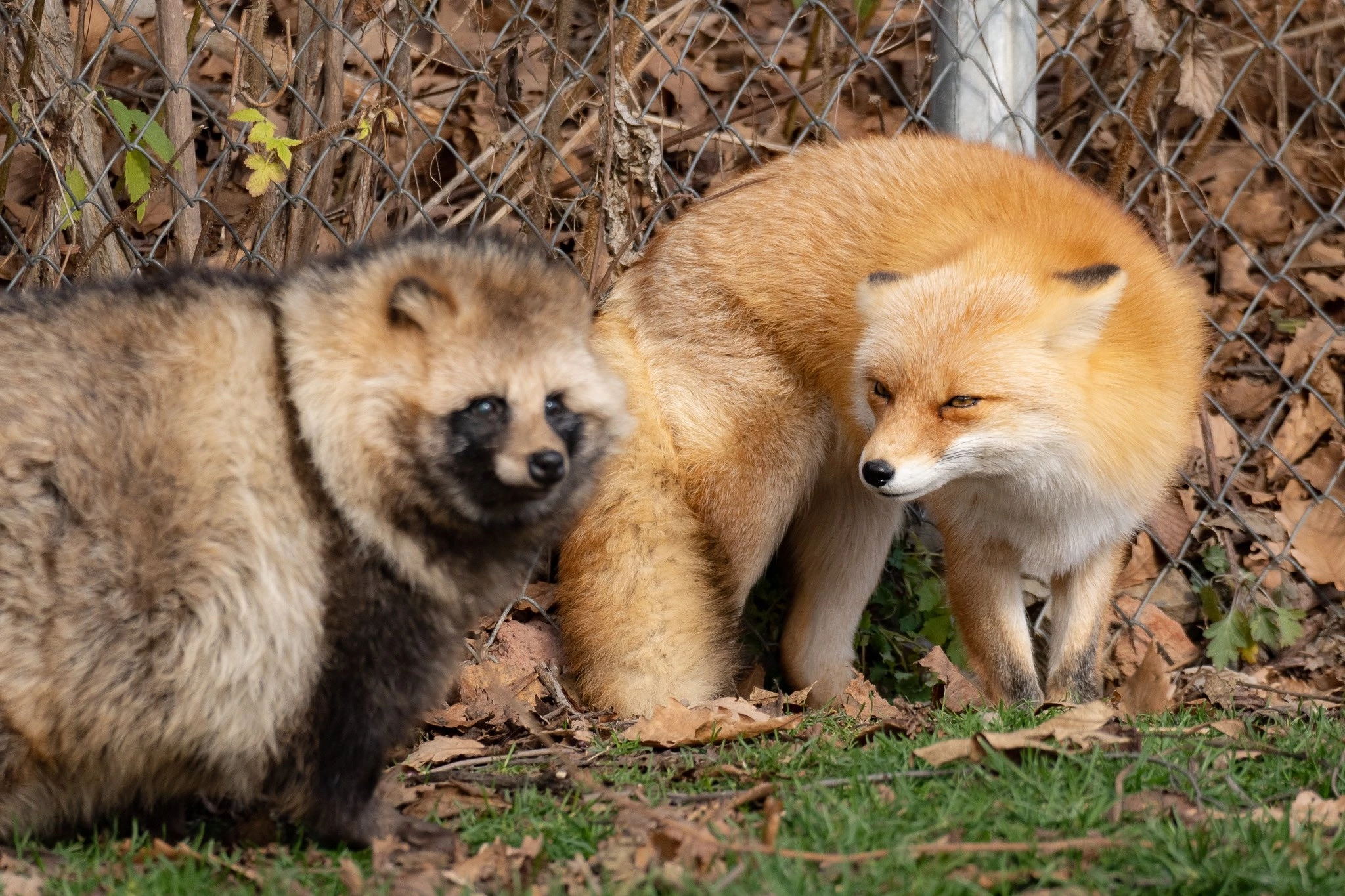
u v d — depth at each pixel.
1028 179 9.43
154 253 9.38
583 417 6.59
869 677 10.62
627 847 5.87
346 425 5.92
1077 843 5.45
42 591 5.58
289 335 6.00
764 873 5.24
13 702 5.61
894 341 8.42
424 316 5.99
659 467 9.35
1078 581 9.27
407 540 6.12
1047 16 12.64
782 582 11.04
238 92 9.27
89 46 10.95
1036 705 8.62
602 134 9.48
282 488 5.87
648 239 10.20
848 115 12.23
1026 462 8.45
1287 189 13.18
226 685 5.77
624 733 8.27
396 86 9.76
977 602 9.29
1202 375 10.16
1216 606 10.80
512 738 8.41
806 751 7.32
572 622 9.31
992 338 8.23
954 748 6.76
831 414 9.59
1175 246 12.08
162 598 5.66
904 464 8.14
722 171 10.81
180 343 5.88
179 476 5.68
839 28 10.19
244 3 11.39
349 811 6.12
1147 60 11.23
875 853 5.38
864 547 10.02
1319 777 6.65
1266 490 11.66
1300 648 10.92
